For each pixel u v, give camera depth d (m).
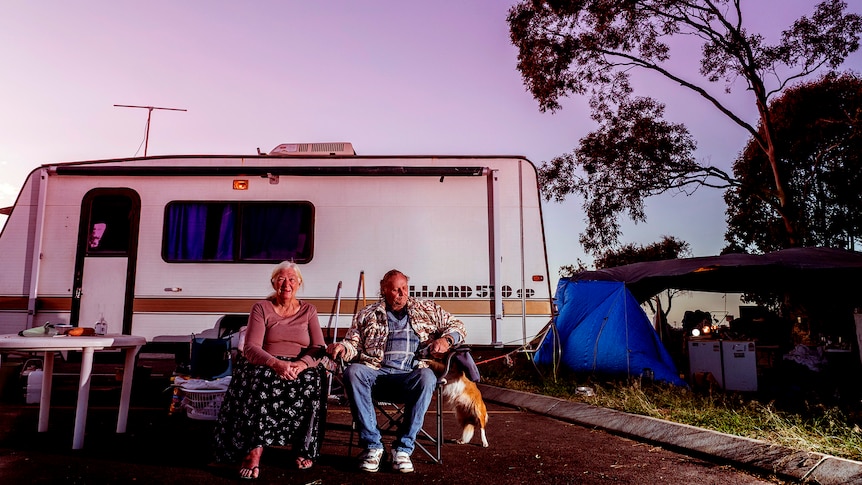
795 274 10.64
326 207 7.42
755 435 4.47
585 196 18.80
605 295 8.98
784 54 15.82
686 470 3.95
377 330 4.15
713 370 8.96
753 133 16.48
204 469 3.79
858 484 3.34
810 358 9.51
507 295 7.28
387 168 7.42
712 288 12.48
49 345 4.07
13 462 3.83
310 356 3.83
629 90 17.44
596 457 4.30
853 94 17.30
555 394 7.00
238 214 7.42
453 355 4.24
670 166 17.92
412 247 7.35
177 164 7.51
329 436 4.95
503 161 7.55
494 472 3.86
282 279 3.97
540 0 16.09
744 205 20.03
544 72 16.72
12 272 7.25
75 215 7.39
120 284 7.28
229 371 5.44
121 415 4.82
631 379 7.70
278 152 7.75
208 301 7.25
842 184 17.75
